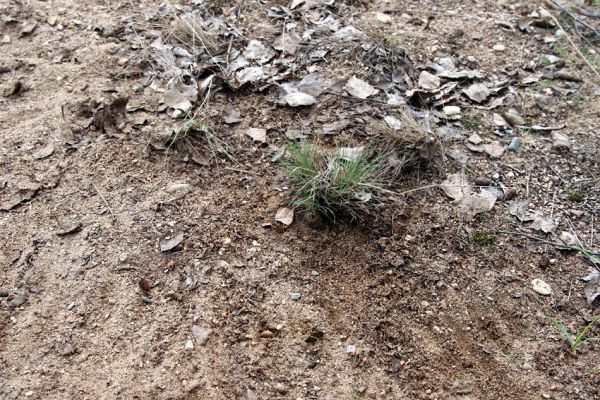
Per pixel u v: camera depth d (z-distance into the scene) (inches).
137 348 30.8
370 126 40.6
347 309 32.7
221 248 34.7
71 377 29.8
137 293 32.8
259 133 40.3
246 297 32.8
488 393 30.1
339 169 36.4
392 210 37.0
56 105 42.1
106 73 44.4
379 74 44.4
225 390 29.5
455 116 42.6
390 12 51.2
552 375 30.9
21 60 45.3
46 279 33.4
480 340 32.0
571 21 51.9
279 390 29.6
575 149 41.3
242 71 44.2
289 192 37.2
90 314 32.0
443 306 33.2
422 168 39.4
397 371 30.6
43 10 49.8
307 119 41.3
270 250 34.8
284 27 48.1
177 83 43.0
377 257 34.9
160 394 29.2
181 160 38.9
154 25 48.6
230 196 37.2
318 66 44.8
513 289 34.2
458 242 35.9
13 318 31.9
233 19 48.9
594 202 38.4
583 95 45.1
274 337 31.4
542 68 47.1
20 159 38.9
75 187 37.4
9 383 29.5
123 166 38.5
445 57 47.0
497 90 44.7
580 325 32.9
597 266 35.2
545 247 36.1
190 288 33.0
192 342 31.0
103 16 49.5
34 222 35.8
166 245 34.6
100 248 34.5
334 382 30.0
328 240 35.5
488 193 38.3
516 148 41.1
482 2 53.4
